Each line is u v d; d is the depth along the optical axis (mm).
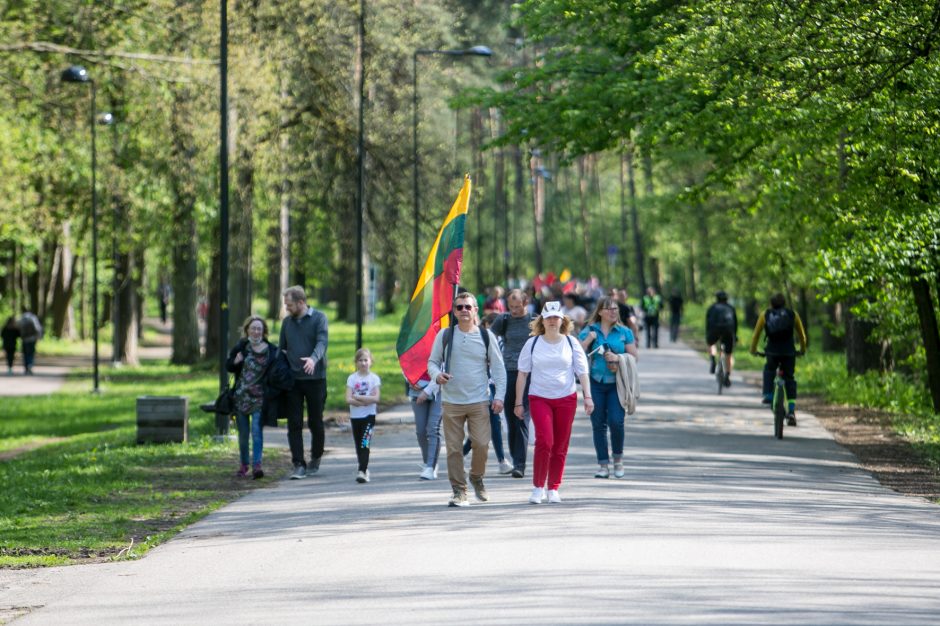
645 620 10828
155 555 15758
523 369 19125
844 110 26812
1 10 39656
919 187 29828
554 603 11688
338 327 100250
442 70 57062
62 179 56406
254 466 23500
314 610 11891
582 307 49969
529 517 17453
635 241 126375
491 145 35625
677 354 66125
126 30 40625
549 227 135250
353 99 50688
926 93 26000
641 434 30172
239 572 14312
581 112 32750
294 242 68250
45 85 40938
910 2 25391
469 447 25172
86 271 108125
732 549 14719
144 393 53875
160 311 170250
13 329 74188
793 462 25344
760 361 60188
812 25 26031
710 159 49500
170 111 41719
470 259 114188
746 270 65125
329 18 47031
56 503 20484
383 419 34906
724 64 27172
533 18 35844
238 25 42344
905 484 22547
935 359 34156
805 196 32406
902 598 11844
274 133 49812
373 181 54219
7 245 86625
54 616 12250
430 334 22328
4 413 48844
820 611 11195
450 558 14461
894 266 30797
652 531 16031
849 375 44344
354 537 16391
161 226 59438
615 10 33344
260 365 23469
